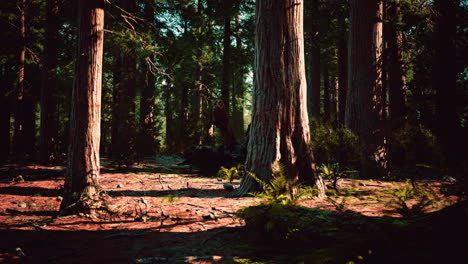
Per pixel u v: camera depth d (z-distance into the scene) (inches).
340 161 283.7
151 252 123.4
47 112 542.3
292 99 264.4
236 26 805.2
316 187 255.1
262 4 272.4
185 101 903.7
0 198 260.8
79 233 155.6
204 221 176.6
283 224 120.5
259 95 269.4
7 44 705.6
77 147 209.6
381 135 410.3
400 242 76.6
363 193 255.9
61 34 705.6
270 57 266.7
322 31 753.0
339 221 110.3
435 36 469.7
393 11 577.0
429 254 68.4
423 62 499.8
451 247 68.0
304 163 260.5
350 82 431.8
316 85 752.3
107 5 440.1
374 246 79.6
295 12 269.9
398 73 580.4
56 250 127.8
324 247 99.6
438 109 447.5
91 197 207.3
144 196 266.4
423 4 507.8
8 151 766.5
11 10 707.4
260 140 264.4
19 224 172.6
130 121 539.2
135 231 157.9
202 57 713.0
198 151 460.1
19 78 706.2
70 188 208.4
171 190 303.9
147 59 341.1
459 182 93.1
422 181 311.0
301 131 265.1
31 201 251.8
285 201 148.5
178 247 129.0
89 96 212.5
